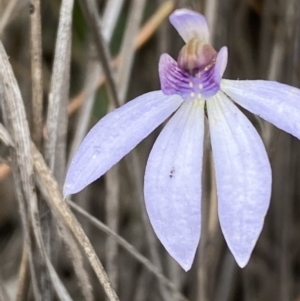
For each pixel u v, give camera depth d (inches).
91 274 5.7
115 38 5.6
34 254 4.6
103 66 4.8
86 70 5.5
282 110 4.3
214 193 5.0
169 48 5.4
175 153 4.4
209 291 5.1
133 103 4.4
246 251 4.2
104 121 4.3
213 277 5.2
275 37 5.3
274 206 5.6
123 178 5.8
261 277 5.7
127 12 5.6
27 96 5.7
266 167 4.3
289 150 5.3
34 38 4.5
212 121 4.4
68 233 4.5
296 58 5.1
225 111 4.4
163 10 5.3
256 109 4.3
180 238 4.3
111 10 5.1
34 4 4.5
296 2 5.0
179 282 5.3
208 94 4.4
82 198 5.6
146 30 5.3
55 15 5.8
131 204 5.8
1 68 4.5
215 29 5.0
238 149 4.3
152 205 4.3
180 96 4.4
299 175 5.7
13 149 4.5
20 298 4.7
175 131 4.4
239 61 5.5
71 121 5.7
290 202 5.5
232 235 4.2
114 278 5.1
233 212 4.2
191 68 4.4
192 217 4.3
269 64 5.3
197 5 5.0
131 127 4.3
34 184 4.5
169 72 4.4
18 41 5.8
